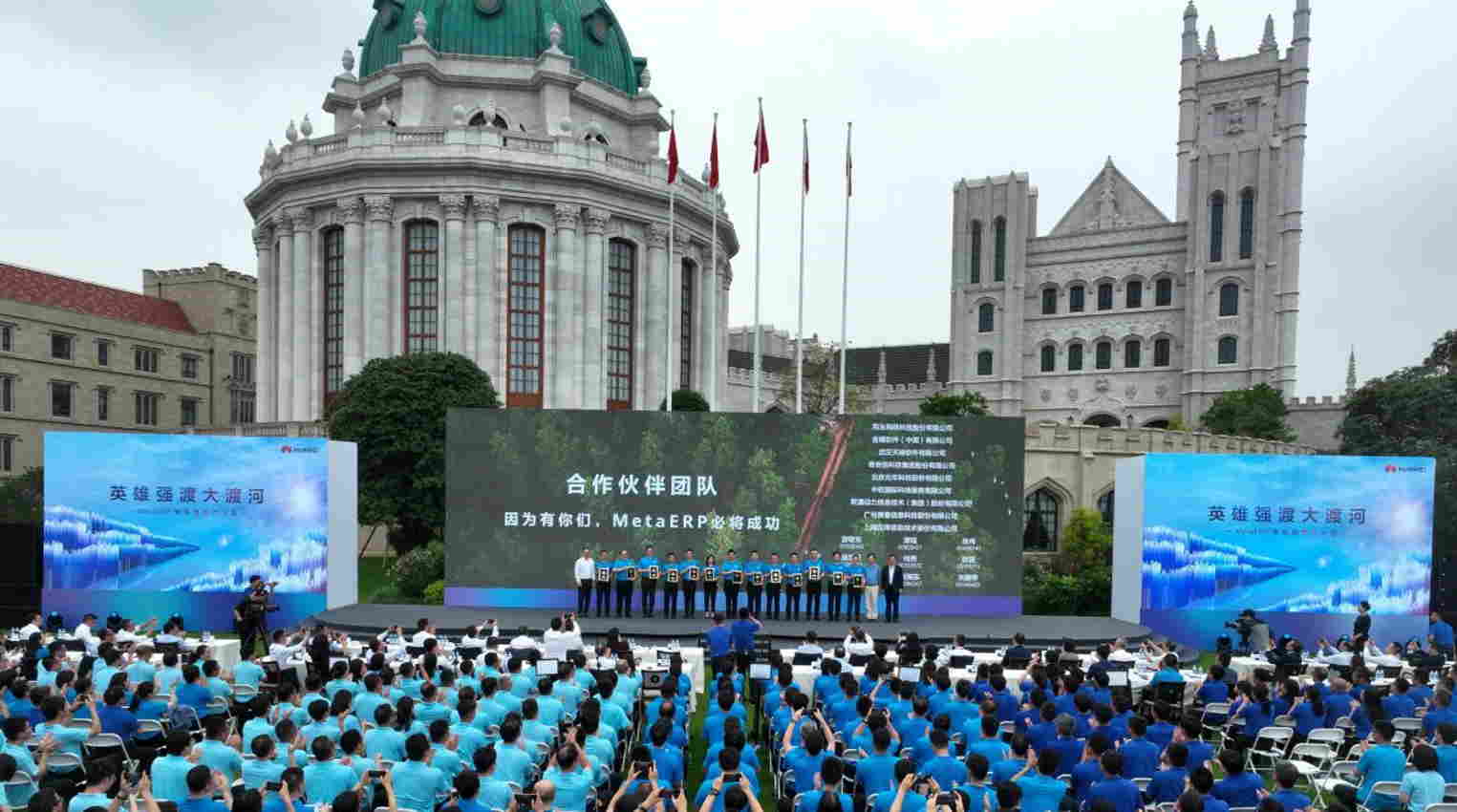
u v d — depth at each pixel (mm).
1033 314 109500
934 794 9953
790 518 31797
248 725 12438
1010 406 108125
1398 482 31172
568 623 21328
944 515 31891
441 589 35812
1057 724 12898
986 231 110562
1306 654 26531
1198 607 31109
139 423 84188
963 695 15031
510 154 64938
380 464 45812
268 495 30672
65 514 29906
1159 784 11484
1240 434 84375
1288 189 95750
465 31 72312
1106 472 53781
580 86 73500
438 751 11516
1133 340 104125
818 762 11109
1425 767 11547
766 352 113312
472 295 64062
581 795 10148
